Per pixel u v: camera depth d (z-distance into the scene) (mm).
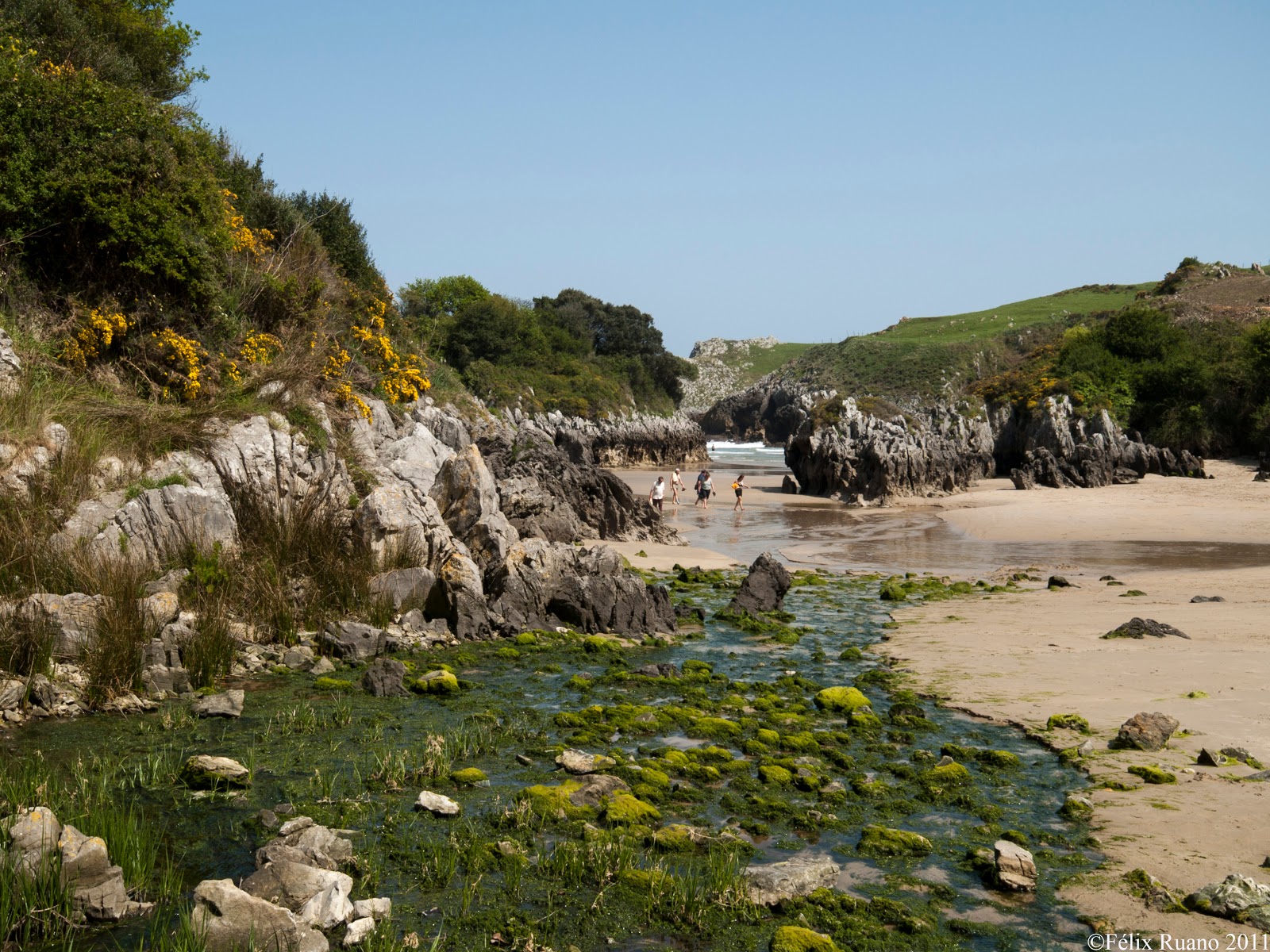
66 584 12289
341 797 8242
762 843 7602
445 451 21469
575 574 17016
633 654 14547
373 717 10672
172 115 24547
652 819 7926
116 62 25203
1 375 15508
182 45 30500
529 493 24578
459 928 6184
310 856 6750
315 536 15492
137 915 6160
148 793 8195
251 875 6301
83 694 10633
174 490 14406
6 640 10820
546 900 6578
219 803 8062
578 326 114375
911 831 7863
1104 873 6961
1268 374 57281
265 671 12477
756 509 44219
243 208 28453
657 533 30578
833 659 14398
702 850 7473
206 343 20219
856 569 25562
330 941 5938
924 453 48281
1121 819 7941
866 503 46250
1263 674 12281
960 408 76750
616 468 82438
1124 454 54062
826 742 10227
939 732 10633
